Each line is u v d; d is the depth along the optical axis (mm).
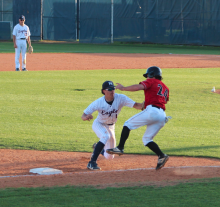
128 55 105812
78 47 135375
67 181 18344
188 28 138500
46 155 25000
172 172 20391
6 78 60531
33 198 15312
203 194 15852
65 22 163125
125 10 149750
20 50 69375
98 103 20953
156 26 145125
